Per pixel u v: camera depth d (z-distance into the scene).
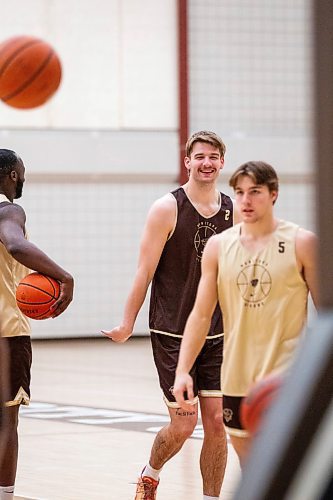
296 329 4.94
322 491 1.84
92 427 10.84
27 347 6.17
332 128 1.86
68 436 10.23
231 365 5.05
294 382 1.89
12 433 6.14
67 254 22.45
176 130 22.66
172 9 22.61
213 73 22.08
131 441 9.91
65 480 7.98
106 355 19.69
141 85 22.47
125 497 7.34
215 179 6.52
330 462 1.84
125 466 8.61
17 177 6.27
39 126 22.00
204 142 6.47
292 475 1.84
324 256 1.90
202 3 21.88
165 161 22.56
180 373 5.23
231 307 5.05
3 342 6.04
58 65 8.55
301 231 4.95
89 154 22.17
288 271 4.91
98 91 22.27
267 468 1.85
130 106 22.45
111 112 22.36
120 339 6.41
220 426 6.35
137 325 23.22
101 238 22.64
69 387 14.81
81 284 22.56
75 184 22.44
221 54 22.06
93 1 22.17
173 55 22.59
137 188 22.78
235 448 5.16
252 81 22.22
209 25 21.91
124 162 22.38
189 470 8.38
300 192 23.03
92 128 22.27
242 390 5.00
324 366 1.87
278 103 22.36
